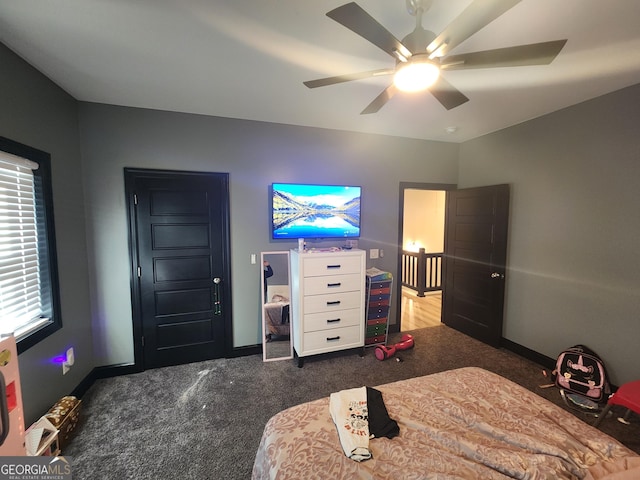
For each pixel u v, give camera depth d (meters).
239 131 3.03
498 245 3.36
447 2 1.39
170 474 1.68
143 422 2.11
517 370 2.90
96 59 1.89
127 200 2.71
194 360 3.03
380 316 3.39
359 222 3.53
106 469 1.71
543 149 2.95
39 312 2.05
